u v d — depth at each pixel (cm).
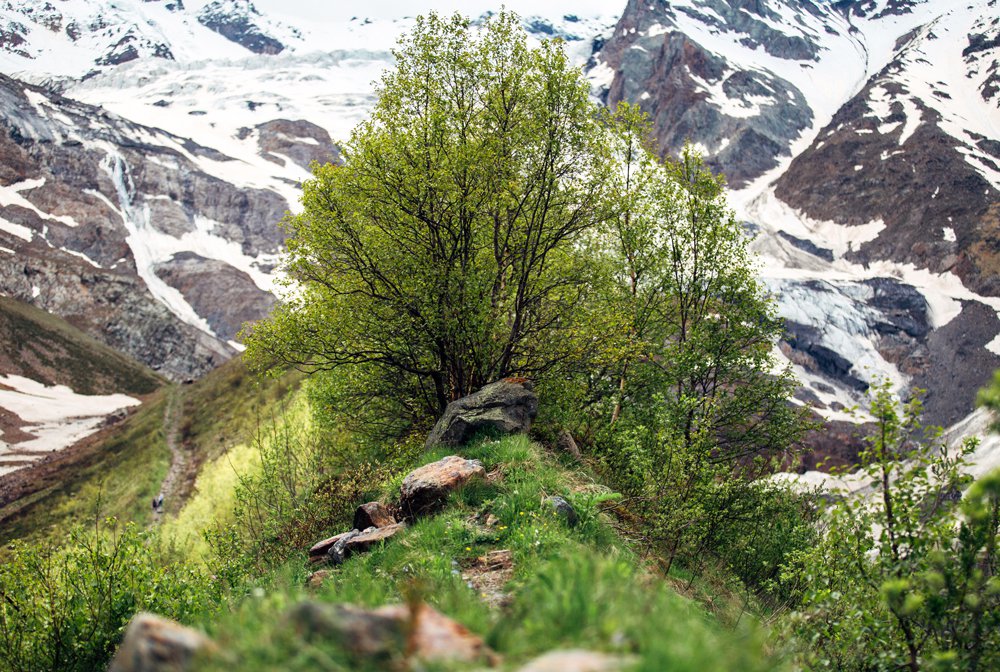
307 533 1747
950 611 757
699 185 2409
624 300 2494
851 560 886
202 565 1734
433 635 343
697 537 1288
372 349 2145
